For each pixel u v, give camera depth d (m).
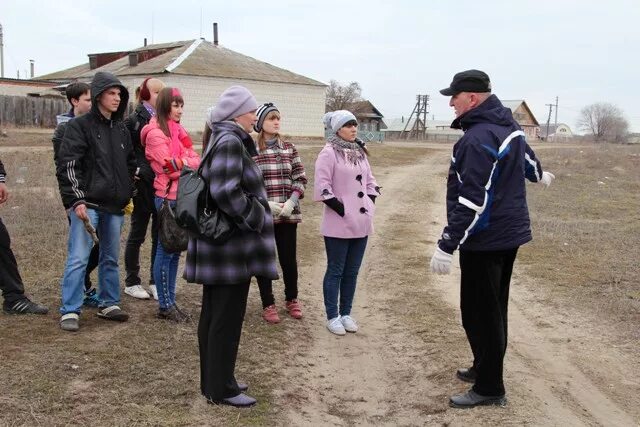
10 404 3.86
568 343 5.49
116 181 5.20
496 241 3.97
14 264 5.45
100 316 5.45
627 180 19.64
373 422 4.19
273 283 7.23
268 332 5.61
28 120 31.73
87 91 5.52
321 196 5.50
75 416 3.80
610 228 10.91
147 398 4.11
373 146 32.66
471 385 4.58
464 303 4.22
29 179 13.50
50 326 5.18
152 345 4.94
